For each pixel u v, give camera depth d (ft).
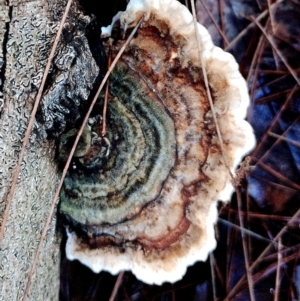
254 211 0.83
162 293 0.82
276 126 0.84
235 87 0.67
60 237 0.69
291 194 0.83
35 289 0.64
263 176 0.83
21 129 0.59
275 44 0.84
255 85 0.84
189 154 0.67
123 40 0.66
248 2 0.85
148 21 0.66
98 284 0.83
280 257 0.80
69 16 0.60
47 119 0.59
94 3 0.77
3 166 0.58
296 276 0.80
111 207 0.68
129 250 0.69
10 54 0.58
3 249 0.60
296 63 0.83
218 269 0.82
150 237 0.68
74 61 0.59
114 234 0.69
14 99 0.58
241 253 0.82
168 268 0.68
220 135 0.66
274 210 0.83
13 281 0.61
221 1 0.85
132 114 0.66
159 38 0.66
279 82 0.84
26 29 0.58
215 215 0.68
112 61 0.65
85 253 0.70
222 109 0.67
